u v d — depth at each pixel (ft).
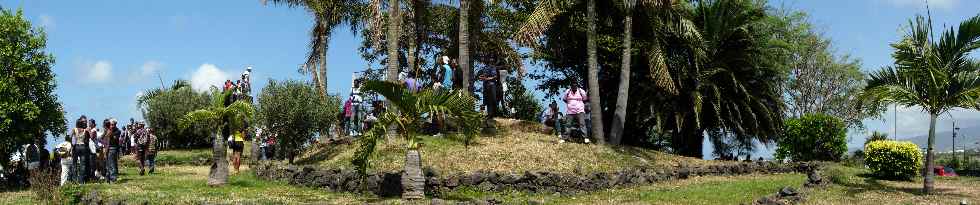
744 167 59.36
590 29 64.59
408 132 39.81
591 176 44.88
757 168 60.34
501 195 41.55
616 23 73.05
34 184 45.57
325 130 69.41
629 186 47.39
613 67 82.12
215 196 40.96
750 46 80.18
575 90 61.93
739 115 79.77
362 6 84.07
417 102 38.50
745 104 79.77
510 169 48.93
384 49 101.65
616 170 49.83
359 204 36.86
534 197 41.22
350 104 70.64
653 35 70.74
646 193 43.83
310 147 67.67
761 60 81.25
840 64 115.65
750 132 83.61
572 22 73.56
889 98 44.37
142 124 78.59
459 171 46.70
